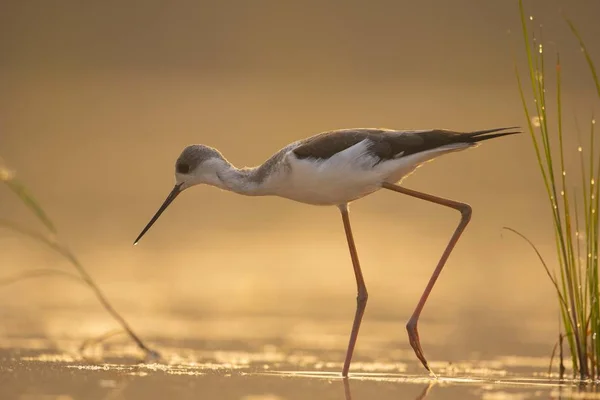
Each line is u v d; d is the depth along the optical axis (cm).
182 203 2025
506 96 2991
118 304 1262
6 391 758
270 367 914
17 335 1059
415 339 905
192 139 2567
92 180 2172
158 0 3719
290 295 1338
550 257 1591
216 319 1180
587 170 2203
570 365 949
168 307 1246
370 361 964
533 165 2312
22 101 2906
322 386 809
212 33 3653
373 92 3103
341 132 918
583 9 3067
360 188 918
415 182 2173
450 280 1441
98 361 923
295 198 943
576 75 2948
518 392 793
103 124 2712
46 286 1366
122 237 1717
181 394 759
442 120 2706
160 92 3116
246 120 2759
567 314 883
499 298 1334
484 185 2155
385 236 1777
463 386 821
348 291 1369
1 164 2198
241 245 1689
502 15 3466
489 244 1709
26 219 1819
